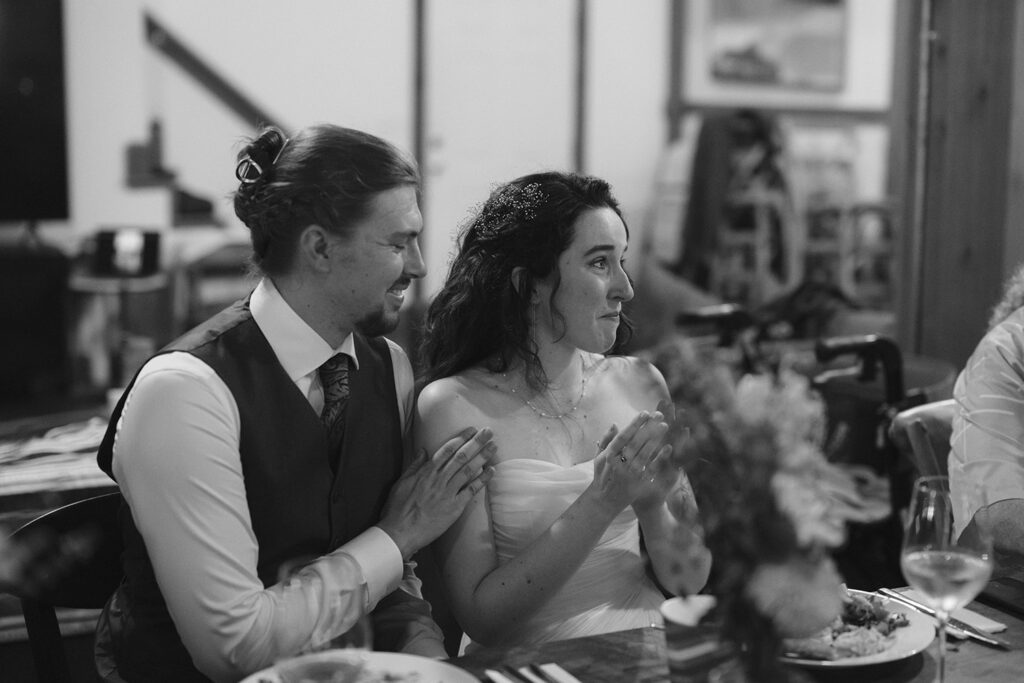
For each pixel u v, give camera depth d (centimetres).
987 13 335
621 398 193
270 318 155
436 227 748
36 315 606
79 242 640
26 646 250
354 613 149
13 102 602
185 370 146
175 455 142
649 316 763
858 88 833
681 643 113
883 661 127
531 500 177
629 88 789
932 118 358
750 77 809
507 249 181
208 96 673
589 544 163
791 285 772
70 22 620
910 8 381
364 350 170
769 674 107
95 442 260
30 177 613
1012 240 332
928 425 214
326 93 702
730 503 104
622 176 799
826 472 107
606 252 177
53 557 165
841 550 304
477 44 743
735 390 106
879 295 794
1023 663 132
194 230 670
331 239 149
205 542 142
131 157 645
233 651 141
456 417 179
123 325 639
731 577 105
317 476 155
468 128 751
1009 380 194
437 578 206
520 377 186
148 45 654
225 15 669
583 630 173
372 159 150
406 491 160
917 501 123
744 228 768
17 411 576
